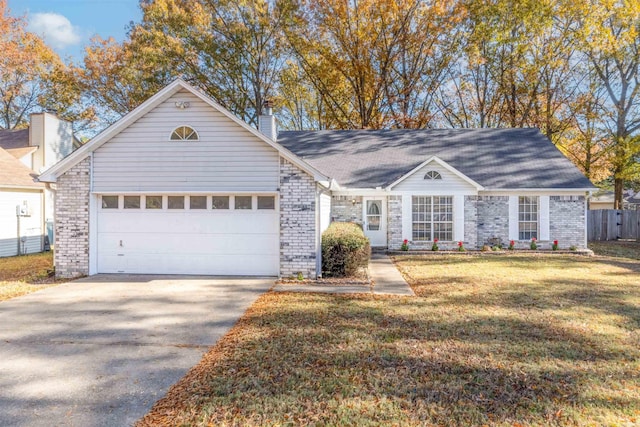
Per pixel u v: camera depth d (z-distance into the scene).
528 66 24.16
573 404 3.72
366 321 6.36
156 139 10.21
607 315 6.64
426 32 25.59
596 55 23.98
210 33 26.64
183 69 26.88
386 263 12.71
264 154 10.03
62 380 4.38
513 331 5.82
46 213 17.53
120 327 6.25
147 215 10.48
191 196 10.42
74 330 6.11
